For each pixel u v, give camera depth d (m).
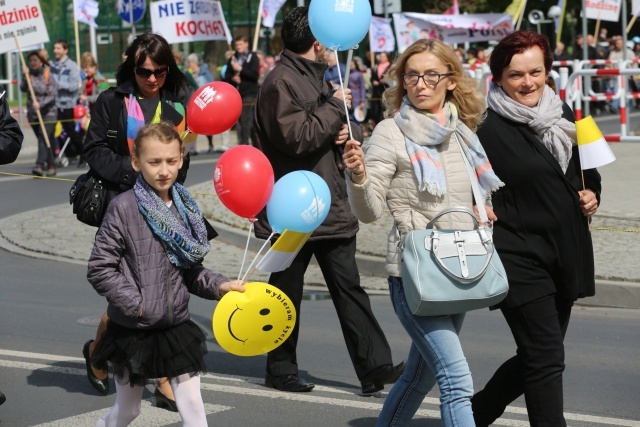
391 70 6.48
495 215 6.58
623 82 21.03
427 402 8.56
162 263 6.38
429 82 6.28
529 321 6.48
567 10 58.16
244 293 6.09
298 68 8.48
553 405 6.44
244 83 27.42
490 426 7.85
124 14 33.66
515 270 6.51
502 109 6.65
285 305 6.12
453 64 6.36
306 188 6.29
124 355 6.38
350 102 8.40
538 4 57.06
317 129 8.20
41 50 25.48
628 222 15.65
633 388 8.94
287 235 6.29
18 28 24.23
